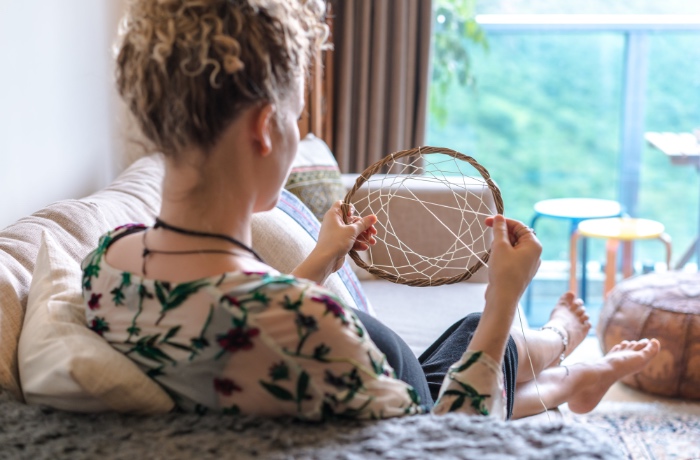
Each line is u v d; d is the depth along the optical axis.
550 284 3.79
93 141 2.38
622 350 2.03
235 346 0.90
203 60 0.87
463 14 3.70
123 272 0.98
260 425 0.92
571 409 1.98
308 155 2.65
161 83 0.89
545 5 3.73
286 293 0.90
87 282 1.04
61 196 2.09
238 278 0.91
